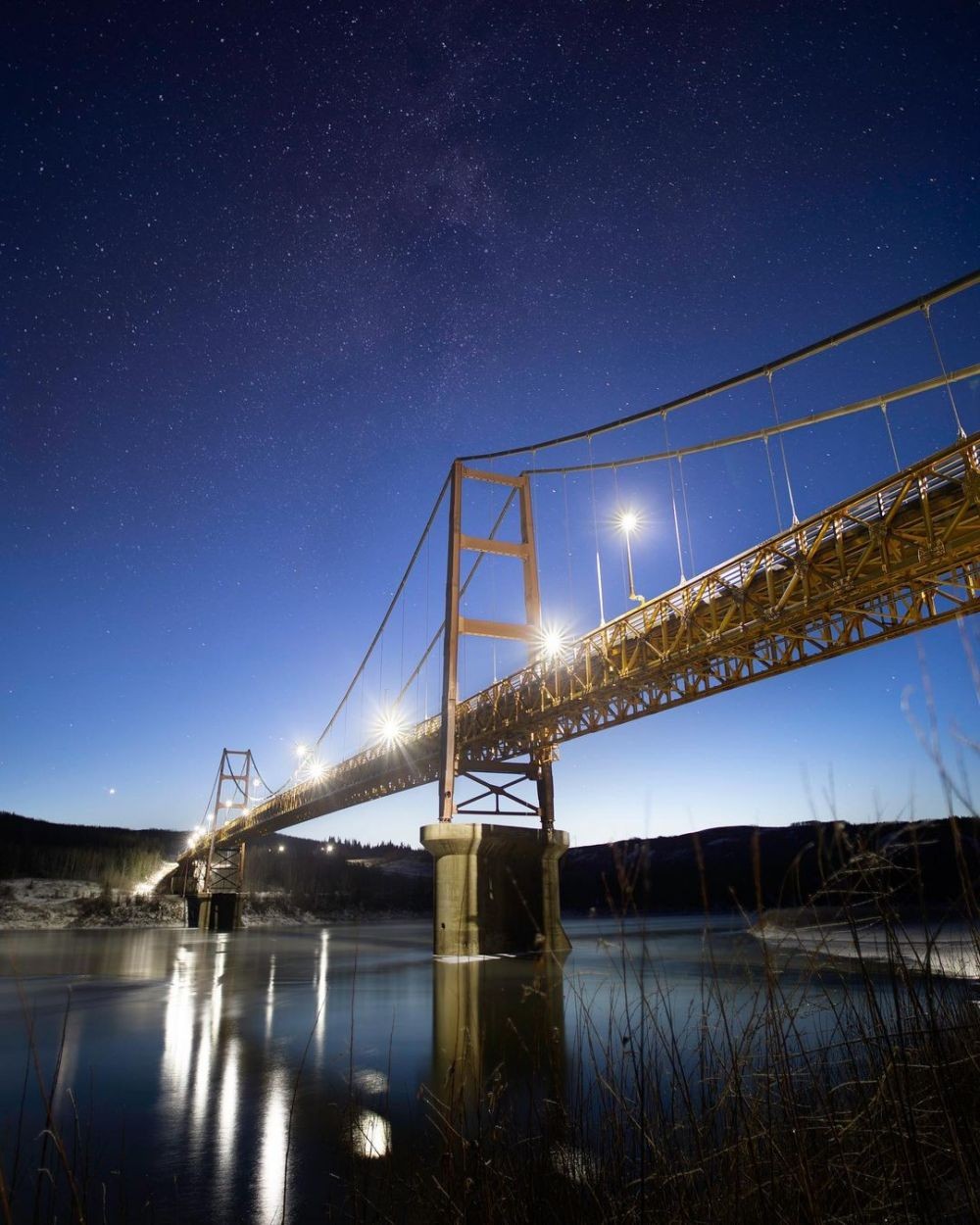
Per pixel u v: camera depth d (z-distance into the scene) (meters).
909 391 21.70
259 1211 6.81
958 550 18.36
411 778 48.84
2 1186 3.77
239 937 70.06
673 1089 4.33
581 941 43.22
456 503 42.94
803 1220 3.61
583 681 31.81
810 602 21.73
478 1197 4.77
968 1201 3.09
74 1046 16.17
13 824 137.50
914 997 3.34
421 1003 21.22
